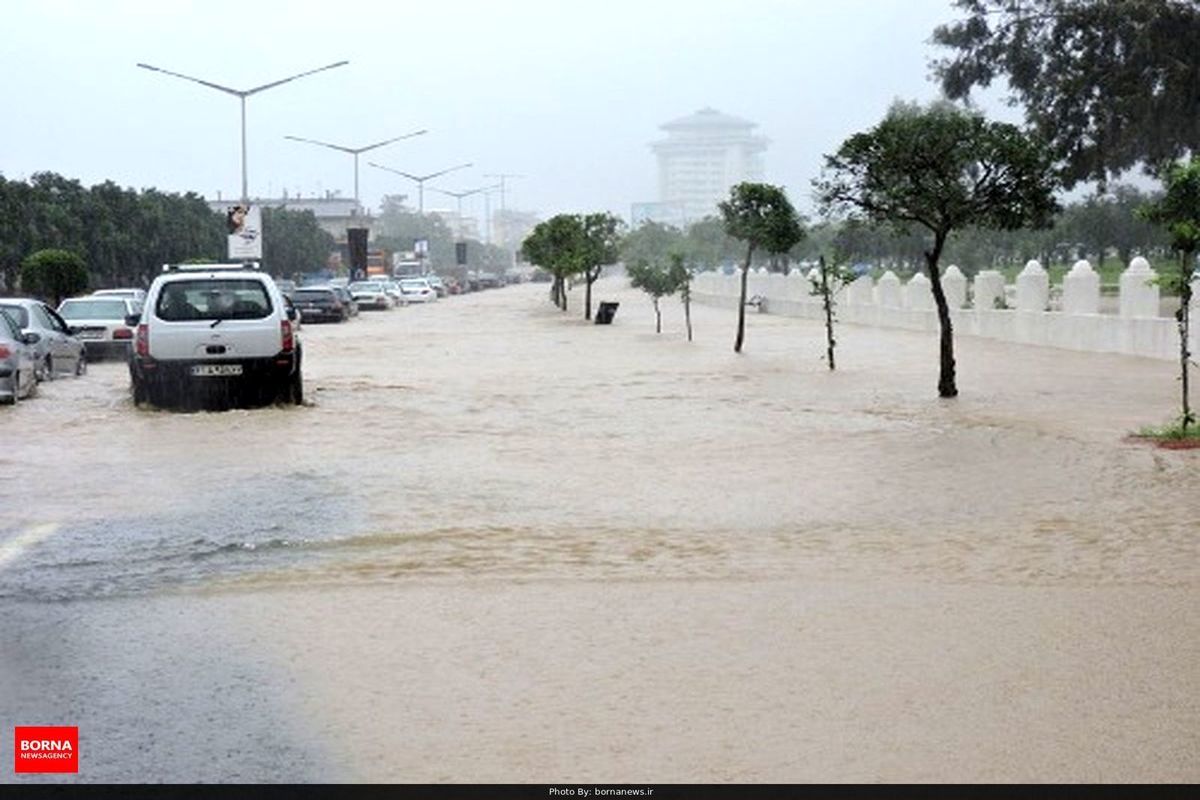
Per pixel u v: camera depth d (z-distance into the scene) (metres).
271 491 15.74
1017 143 25.27
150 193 88.19
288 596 10.48
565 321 67.75
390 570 11.41
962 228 27.52
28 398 27.47
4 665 8.72
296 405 25.42
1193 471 16.30
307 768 7.00
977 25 62.34
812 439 20.11
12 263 67.88
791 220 40.34
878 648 8.98
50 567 11.65
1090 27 58.78
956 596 10.38
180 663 8.74
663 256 149.00
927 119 25.72
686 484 16.11
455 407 25.36
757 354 40.19
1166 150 60.03
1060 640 9.12
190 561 11.87
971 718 7.62
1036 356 37.56
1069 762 6.99
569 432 21.41
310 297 68.50
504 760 7.09
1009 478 16.14
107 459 18.56
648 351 42.56
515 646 9.09
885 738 7.34
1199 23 55.28
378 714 7.78
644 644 9.12
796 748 7.21
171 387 24.70
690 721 7.63
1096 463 17.08
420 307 93.69
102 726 7.60
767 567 11.49
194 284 25.03
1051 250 91.06
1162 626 9.45
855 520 13.70
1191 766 6.92
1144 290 37.16
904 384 29.25
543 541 12.67
